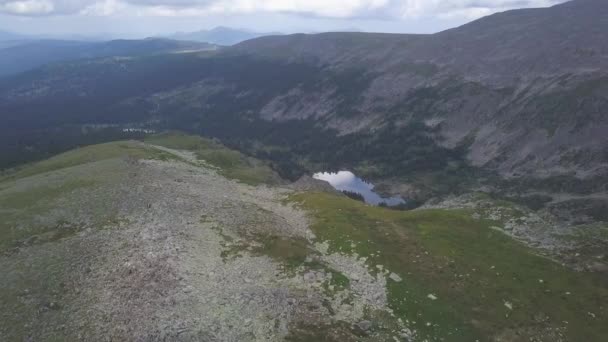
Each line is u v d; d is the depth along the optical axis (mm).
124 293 53125
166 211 82000
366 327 52344
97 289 54000
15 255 63344
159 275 57281
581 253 70688
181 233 72125
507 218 85688
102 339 44906
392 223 86438
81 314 49000
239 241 72938
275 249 70875
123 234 70188
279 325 50125
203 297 53844
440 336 52625
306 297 57094
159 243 66938
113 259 61500
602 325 55531
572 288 62438
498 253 72125
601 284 63219
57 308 50094
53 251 64188
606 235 75250
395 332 52375
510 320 55906
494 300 59688
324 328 50906
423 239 77500
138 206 83312
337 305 56781
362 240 76188
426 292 60875
